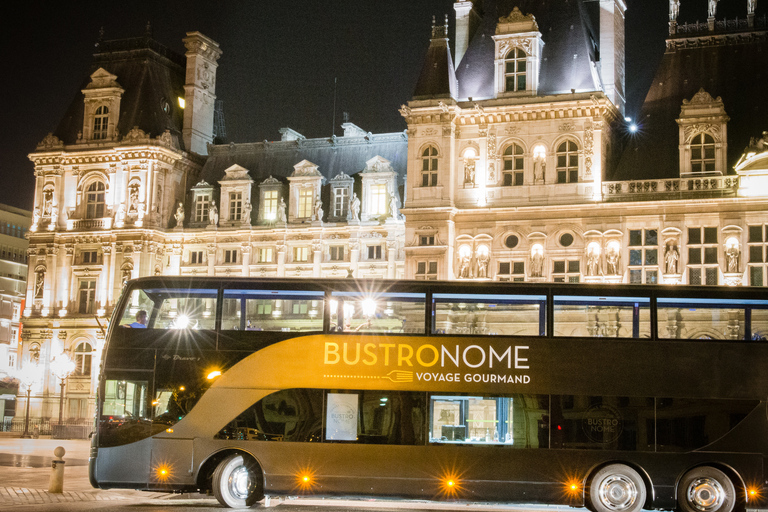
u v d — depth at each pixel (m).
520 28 59.91
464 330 27.06
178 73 78.81
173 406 27.28
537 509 30.00
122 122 73.00
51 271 72.50
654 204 55.91
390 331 27.14
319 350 27.14
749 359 26.33
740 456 26.02
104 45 76.69
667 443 26.17
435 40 61.56
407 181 60.41
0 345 114.25
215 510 26.41
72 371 70.75
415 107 60.06
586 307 26.89
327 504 30.25
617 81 63.88
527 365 26.59
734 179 54.84
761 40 59.12
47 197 73.38
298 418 26.94
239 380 27.19
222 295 27.72
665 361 26.42
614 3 63.38
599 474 26.23
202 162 76.06
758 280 53.81
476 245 59.19
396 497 26.58
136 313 27.86
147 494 31.58
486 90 60.94
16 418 73.31
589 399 26.41
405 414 26.69
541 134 58.75
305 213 69.94
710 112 56.19
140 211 70.44
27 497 28.48
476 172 59.88
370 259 67.38
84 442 62.75
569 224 57.59
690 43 60.78
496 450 26.38
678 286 26.81
